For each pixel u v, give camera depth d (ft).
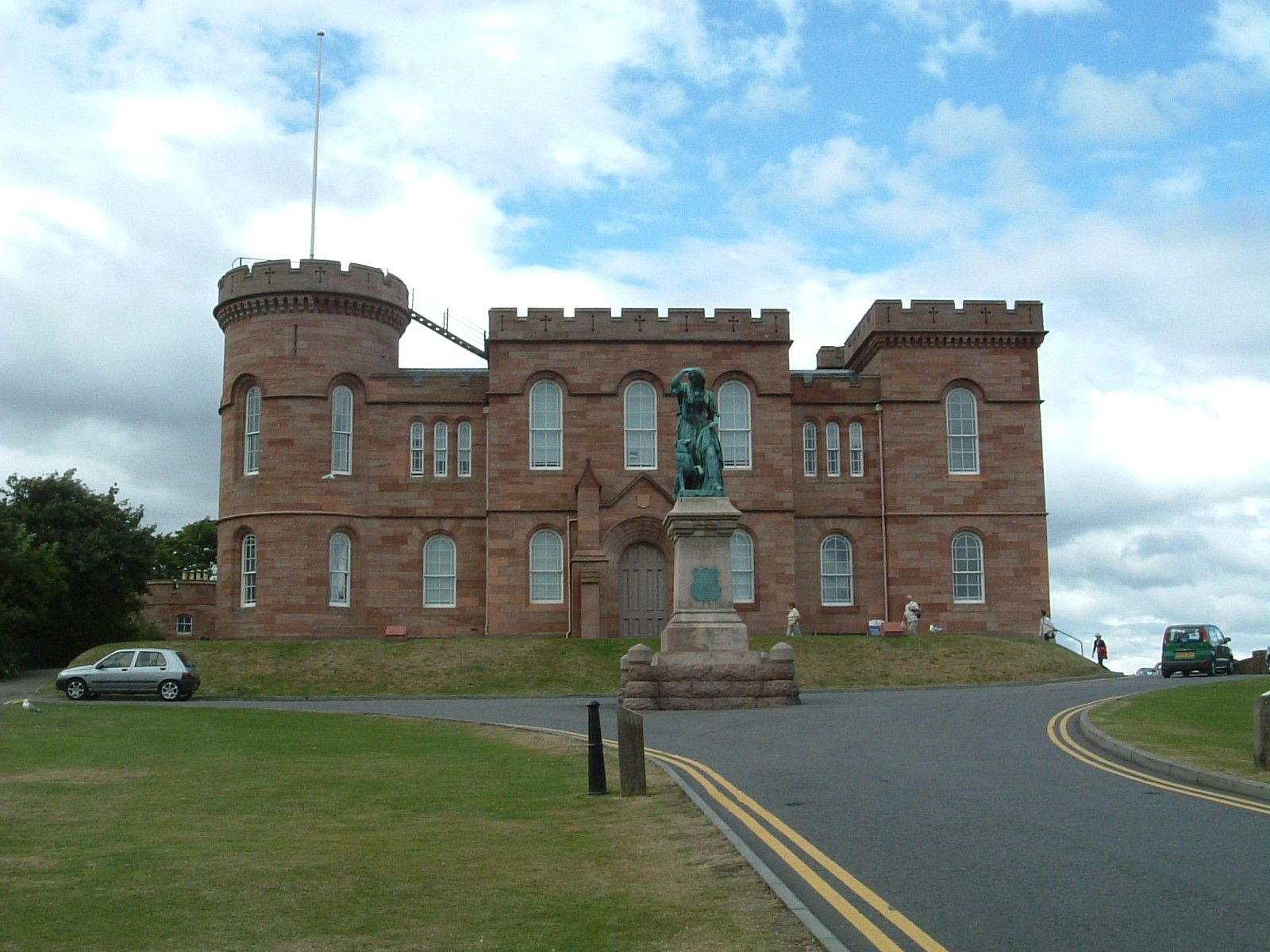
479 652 158.20
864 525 192.24
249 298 187.21
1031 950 30.76
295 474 183.42
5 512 196.44
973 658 156.56
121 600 212.43
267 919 36.22
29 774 68.59
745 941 32.24
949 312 194.18
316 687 147.64
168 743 83.20
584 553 177.68
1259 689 105.60
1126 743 70.64
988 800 52.60
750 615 182.60
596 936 33.65
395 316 194.49
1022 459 193.26
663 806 53.98
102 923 35.86
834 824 47.67
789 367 187.01
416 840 48.39
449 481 189.57
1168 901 34.96
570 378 185.16
